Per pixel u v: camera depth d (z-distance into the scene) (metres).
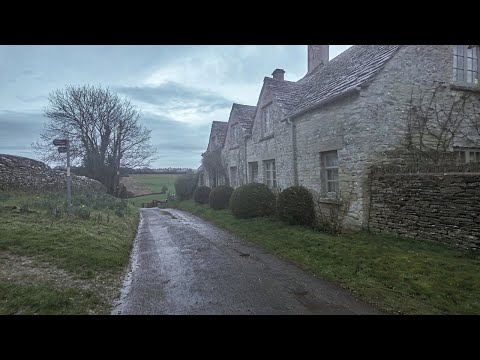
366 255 5.34
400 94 7.59
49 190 14.41
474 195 5.09
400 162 7.51
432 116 7.91
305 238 6.94
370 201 7.28
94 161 25.52
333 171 8.83
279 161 11.63
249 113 17.16
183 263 5.94
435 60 7.99
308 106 9.49
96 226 8.04
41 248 5.47
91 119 25.17
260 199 10.48
